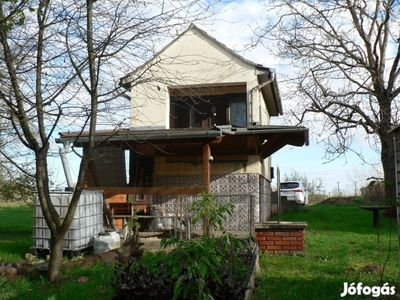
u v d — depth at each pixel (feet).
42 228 29.53
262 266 26.43
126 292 16.78
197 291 14.30
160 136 33.22
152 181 44.01
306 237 38.04
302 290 20.27
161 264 18.42
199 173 43.32
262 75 48.93
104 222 37.35
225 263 18.62
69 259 28.43
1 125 23.12
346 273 24.12
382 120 57.88
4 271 22.89
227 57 49.37
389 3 57.21
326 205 89.81
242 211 41.47
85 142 34.58
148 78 24.43
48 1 21.31
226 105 52.75
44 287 21.18
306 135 38.40
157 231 38.96
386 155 57.41
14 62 20.90
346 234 40.40
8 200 43.11
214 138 34.55
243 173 42.39
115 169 44.34
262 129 37.35
